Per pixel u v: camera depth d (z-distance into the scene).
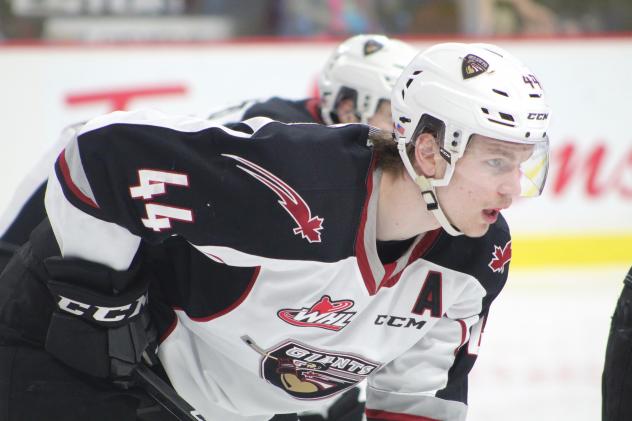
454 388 7.23
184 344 7.09
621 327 7.17
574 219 17.30
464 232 6.08
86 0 16.75
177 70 16.55
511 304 15.20
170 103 16.59
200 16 17.17
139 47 16.38
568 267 16.94
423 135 5.94
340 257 6.16
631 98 17.58
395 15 17.95
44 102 16.12
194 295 6.71
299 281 6.30
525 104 5.66
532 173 6.06
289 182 5.99
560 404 12.26
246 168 6.00
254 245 6.11
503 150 5.72
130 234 6.30
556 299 15.48
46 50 16.06
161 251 6.82
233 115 10.45
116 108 16.39
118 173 6.09
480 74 5.76
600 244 17.34
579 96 17.44
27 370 6.58
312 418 8.91
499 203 5.88
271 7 17.41
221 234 6.11
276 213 6.01
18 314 6.64
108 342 6.58
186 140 6.07
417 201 6.09
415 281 6.55
